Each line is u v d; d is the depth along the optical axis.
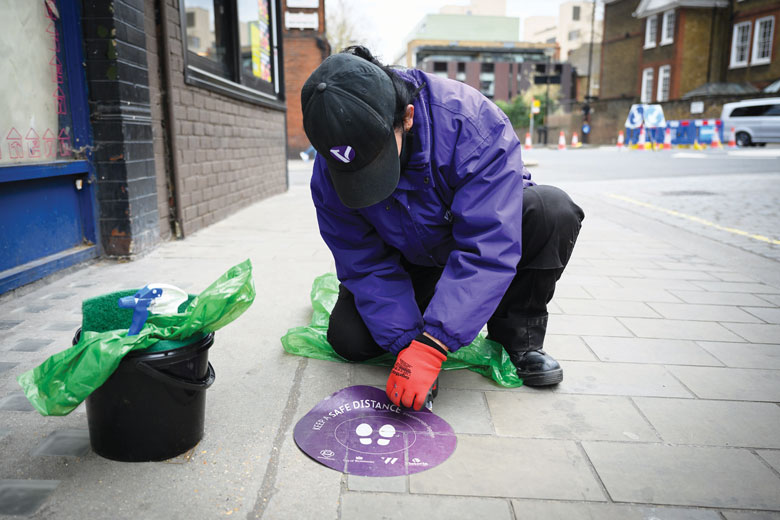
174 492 1.36
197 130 4.70
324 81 1.36
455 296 1.64
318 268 3.52
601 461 1.52
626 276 3.46
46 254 3.16
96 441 1.49
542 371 1.94
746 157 15.34
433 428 1.67
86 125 3.37
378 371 2.07
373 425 1.68
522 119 39.41
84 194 3.45
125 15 3.39
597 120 34.16
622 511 1.32
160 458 1.48
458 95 1.71
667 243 4.46
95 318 1.51
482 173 1.67
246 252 3.94
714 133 22.48
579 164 13.78
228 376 2.01
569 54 58.19
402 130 1.52
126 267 3.45
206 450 1.54
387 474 1.44
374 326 1.84
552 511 1.32
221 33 5.55
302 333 2.26
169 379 1.39
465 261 1.69
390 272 1.91
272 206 6.46
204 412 1.60
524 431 1.67
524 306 1.97
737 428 1.70
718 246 4.35
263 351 2.23
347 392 1.87
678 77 28.47
